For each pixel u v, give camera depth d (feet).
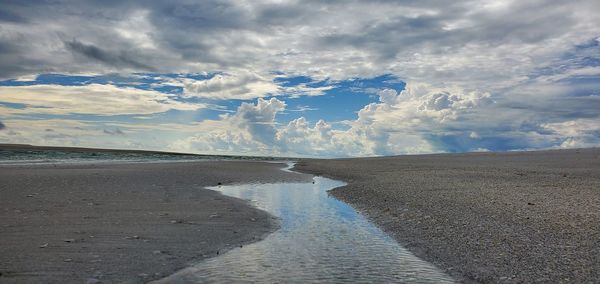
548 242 40.37
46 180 92.02
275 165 215.92
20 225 46.42
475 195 70.95
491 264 35.37
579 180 92.02
